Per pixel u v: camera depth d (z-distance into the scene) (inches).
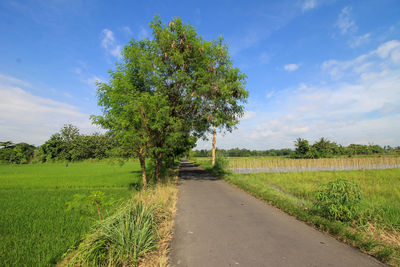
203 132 677.3
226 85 543.2
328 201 211.5
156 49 503.2
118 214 167.5
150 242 153.8
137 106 350.0
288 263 135.0
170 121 450.3
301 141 1566.2
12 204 354.0
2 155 2204.7
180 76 488.1
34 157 2529.5
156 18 505.0
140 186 503.5
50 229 219.8
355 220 208.4
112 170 1204.5
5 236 205.6
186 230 201.6
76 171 1135.0
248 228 205.8
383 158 1291.8
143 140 374.6
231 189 463.5
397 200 342.3
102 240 143.0
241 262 136.9
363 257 143.2
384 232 184.9
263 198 346.0
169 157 812.0
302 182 590.9
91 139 2593.5
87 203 200.7
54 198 410.6
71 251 166.1
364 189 446.9
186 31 522.6
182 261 139.7
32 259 154.4
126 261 133.9
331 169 1131.9
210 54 567.8
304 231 196.1
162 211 243.8
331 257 143.2
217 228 206.5
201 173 909.2
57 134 2593.5
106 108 384.5
